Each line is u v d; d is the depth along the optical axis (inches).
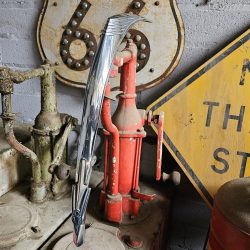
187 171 37.3
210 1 34.8
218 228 28.3
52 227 31.2
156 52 37.3
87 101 21.6
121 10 37.3
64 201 35.7
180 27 35.9
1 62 45.4
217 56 34.5
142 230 32.3
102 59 21.6
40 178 34.5
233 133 35.3
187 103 36.1
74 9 38.9
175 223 45.3
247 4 33.9
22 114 47.1
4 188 35.7
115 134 30.1
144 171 43.3
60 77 41.8
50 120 33.6
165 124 37.2
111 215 32.4
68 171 33.6
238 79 34.2
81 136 21.9
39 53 42.8
